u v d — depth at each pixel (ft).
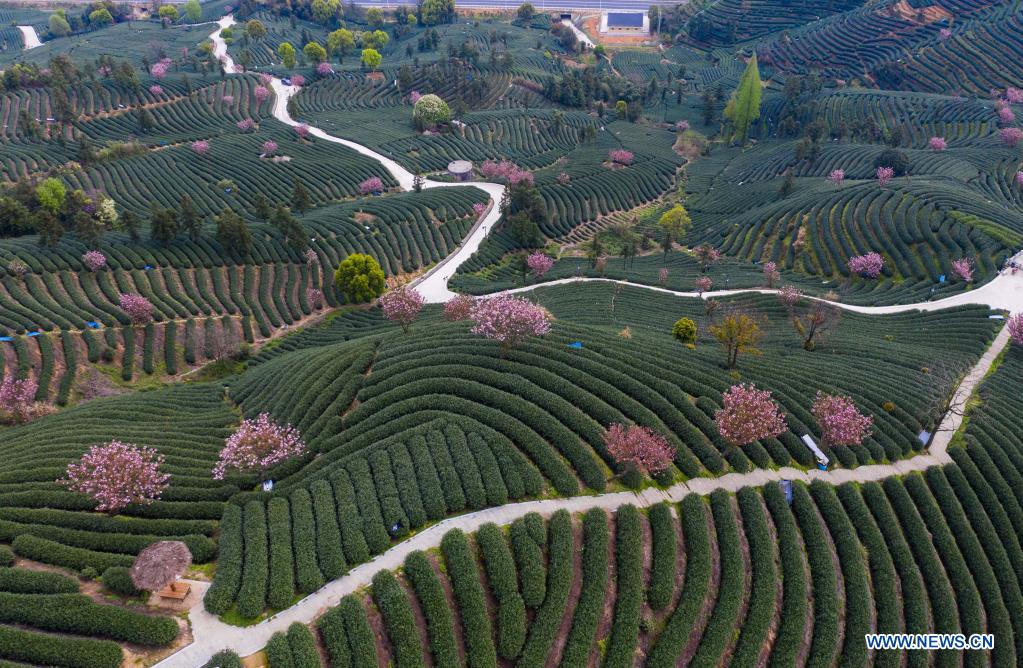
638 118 592.19
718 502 125.18
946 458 154.20
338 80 586.45
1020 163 393.70
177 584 98.02
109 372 215.92
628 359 169.68
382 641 93.40
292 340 252.01
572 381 156.87
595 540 110.93
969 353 207.21
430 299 296.71
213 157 417.28
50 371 199.82
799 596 113.29
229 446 120.98
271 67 607.78
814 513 128.77
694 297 282.77
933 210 308.81
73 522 112.68
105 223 296.71
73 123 426.10
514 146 514.68
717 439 144.15
